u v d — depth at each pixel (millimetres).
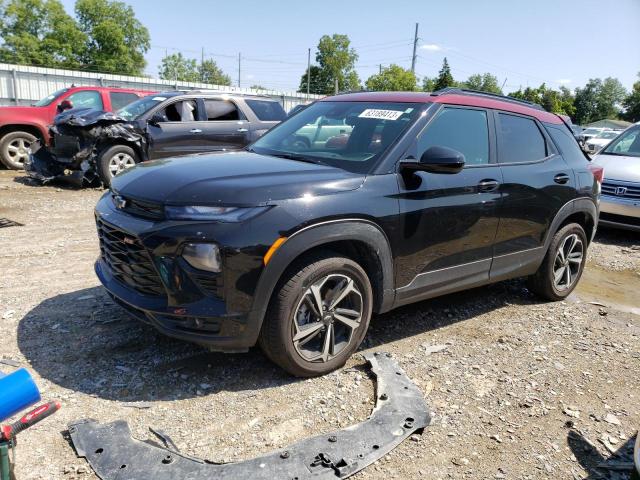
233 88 31875
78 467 2480
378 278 3537
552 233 4809
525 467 2758
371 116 4020
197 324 2982
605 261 6980
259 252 2943
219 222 2912
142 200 3117
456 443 2896
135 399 3064
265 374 3412
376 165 3527
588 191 5074
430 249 3760
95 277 4961
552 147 4867
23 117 11500
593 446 2969
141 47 65938
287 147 4168
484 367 3750
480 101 4316
